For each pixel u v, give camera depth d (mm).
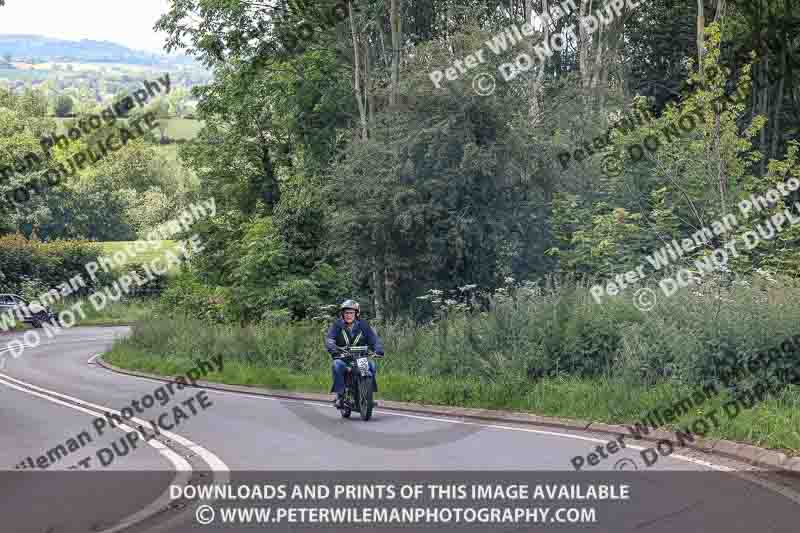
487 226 52219
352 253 54844
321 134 76000
